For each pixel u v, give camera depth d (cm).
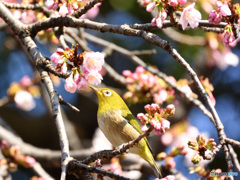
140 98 1142
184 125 1309
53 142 1606
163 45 741
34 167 1080
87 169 648
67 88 642
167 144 1284
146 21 1420
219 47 1307
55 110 694
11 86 1212
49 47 1359
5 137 1277
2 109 1576
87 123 1634
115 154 680
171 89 1140
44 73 747
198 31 1305
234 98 1490
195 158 654
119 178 636
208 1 1116
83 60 654
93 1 827
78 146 1452
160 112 630
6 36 1453
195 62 1403
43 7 966
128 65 1540
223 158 1319
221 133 667
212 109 696
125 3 1421
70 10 742
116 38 1462
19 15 984
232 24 721
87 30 1484
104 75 1559
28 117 1595
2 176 1048
